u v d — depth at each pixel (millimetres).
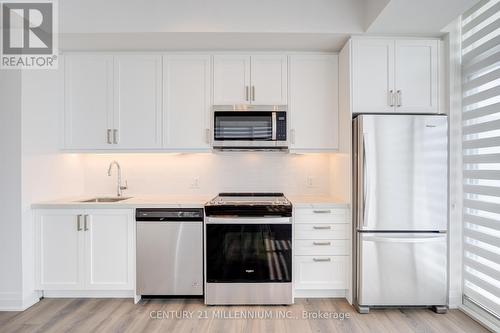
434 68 2775
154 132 3059
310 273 2809
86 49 3027
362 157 2615
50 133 2969
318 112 3033
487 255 2465
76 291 2879
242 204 2750
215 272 2725
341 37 2764
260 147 3037
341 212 2809
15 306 2656
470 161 2641
